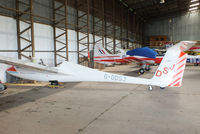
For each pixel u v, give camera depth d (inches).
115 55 457.7
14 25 318.7
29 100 189.2
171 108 154.5
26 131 111.0
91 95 210.8
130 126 116.6
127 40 927.7
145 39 1270.9
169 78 194.4
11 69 249.6
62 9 451.2
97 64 546.0
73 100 187.8
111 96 204.4
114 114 140.9
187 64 685.9
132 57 413.7
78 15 522.3
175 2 907.4
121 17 858.8
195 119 127.2
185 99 185.3
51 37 413.4
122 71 469.7
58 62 435.8
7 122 126.6
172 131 108.0
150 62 396.8
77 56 515.2
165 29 1214.3
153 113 141.9
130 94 213.5
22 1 334.3
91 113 144.3
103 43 625.6
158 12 1104.8
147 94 211.8
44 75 239.9
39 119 131.8
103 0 673.0
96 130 111.1
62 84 283.3
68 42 477.4
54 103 176.7
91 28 593.3
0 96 208.1
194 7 1020.5
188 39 1135.0
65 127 116.5
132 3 872.3
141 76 366.0
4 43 301.1
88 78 228.1
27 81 313.0
